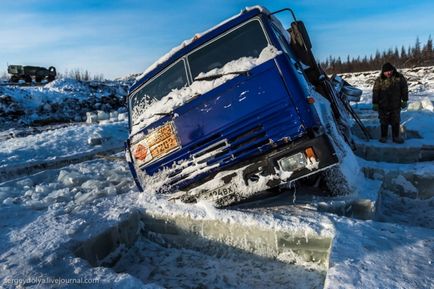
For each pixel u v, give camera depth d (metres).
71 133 11.87
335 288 2.54
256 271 3.64
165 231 4.39
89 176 6.95
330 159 3.76
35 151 9.66
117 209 4.60
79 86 27.98
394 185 5.67
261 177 3.97
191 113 4.24
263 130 3.96
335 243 3.17
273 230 3.71
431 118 8.47
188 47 4.74
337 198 4.29
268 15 4.60
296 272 3.54
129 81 35.97
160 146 4.46
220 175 4.14
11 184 6.59
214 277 3.64
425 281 2.57
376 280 2.60
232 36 4.54
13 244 3.72
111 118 17.61
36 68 31.66
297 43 5.14
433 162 6.16
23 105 22.78
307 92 3.98
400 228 3.46
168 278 3.70
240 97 4.03
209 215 4.09
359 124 7.31
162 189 4.57
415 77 35.06
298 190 4.75
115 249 4.16
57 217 4.48
